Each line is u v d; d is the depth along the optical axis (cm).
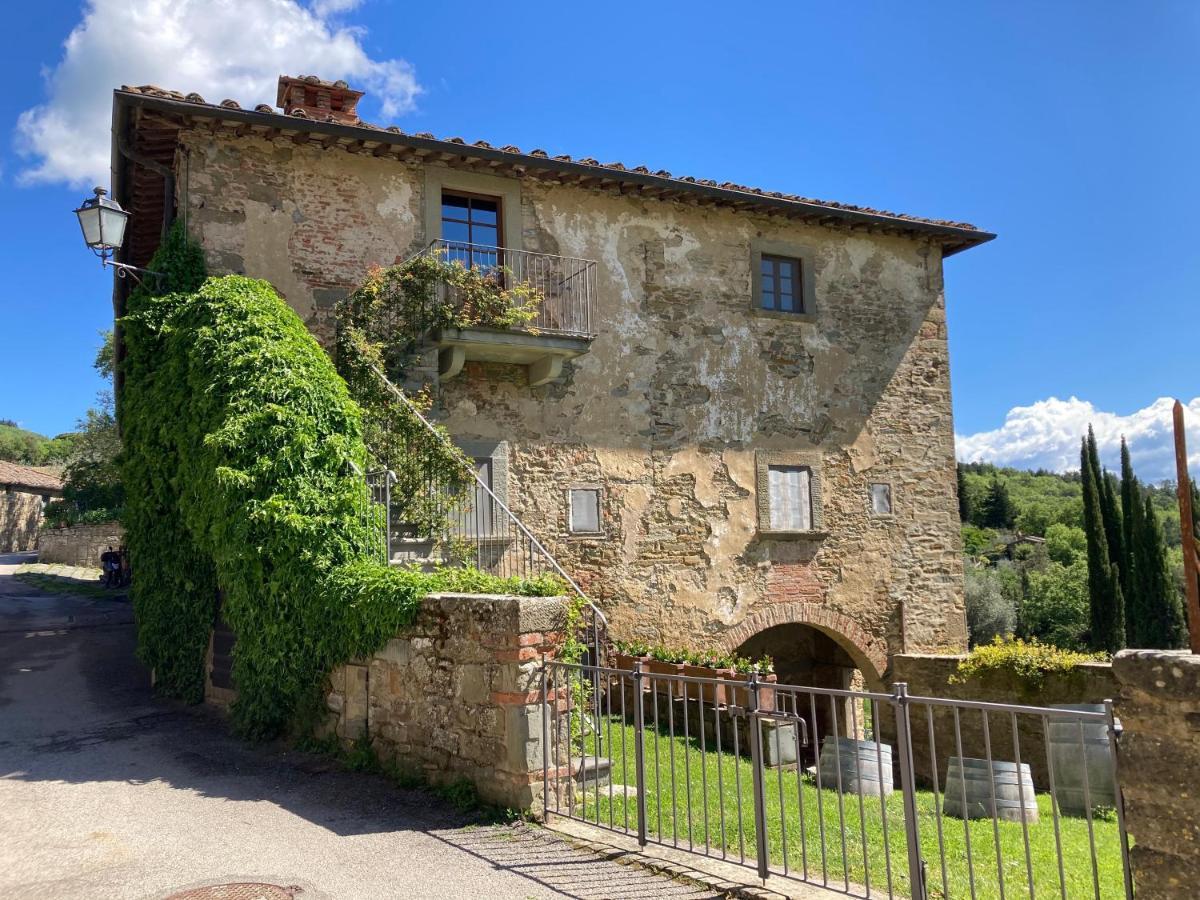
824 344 1401
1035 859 538
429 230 1134
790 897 429
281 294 1047
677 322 1291
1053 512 6169
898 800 728
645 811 523
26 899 428
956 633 1434
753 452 1323
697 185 1257
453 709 614
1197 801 308
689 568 1256
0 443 6378
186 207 1009
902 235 1480
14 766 678
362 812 573
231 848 501
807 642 1470
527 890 443
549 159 1168
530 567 1134
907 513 1430
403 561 875
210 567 922
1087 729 803
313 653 729
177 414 893
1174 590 2881
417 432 971
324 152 1092
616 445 1228
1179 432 316
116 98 940
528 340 1095
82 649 1240
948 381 1496
